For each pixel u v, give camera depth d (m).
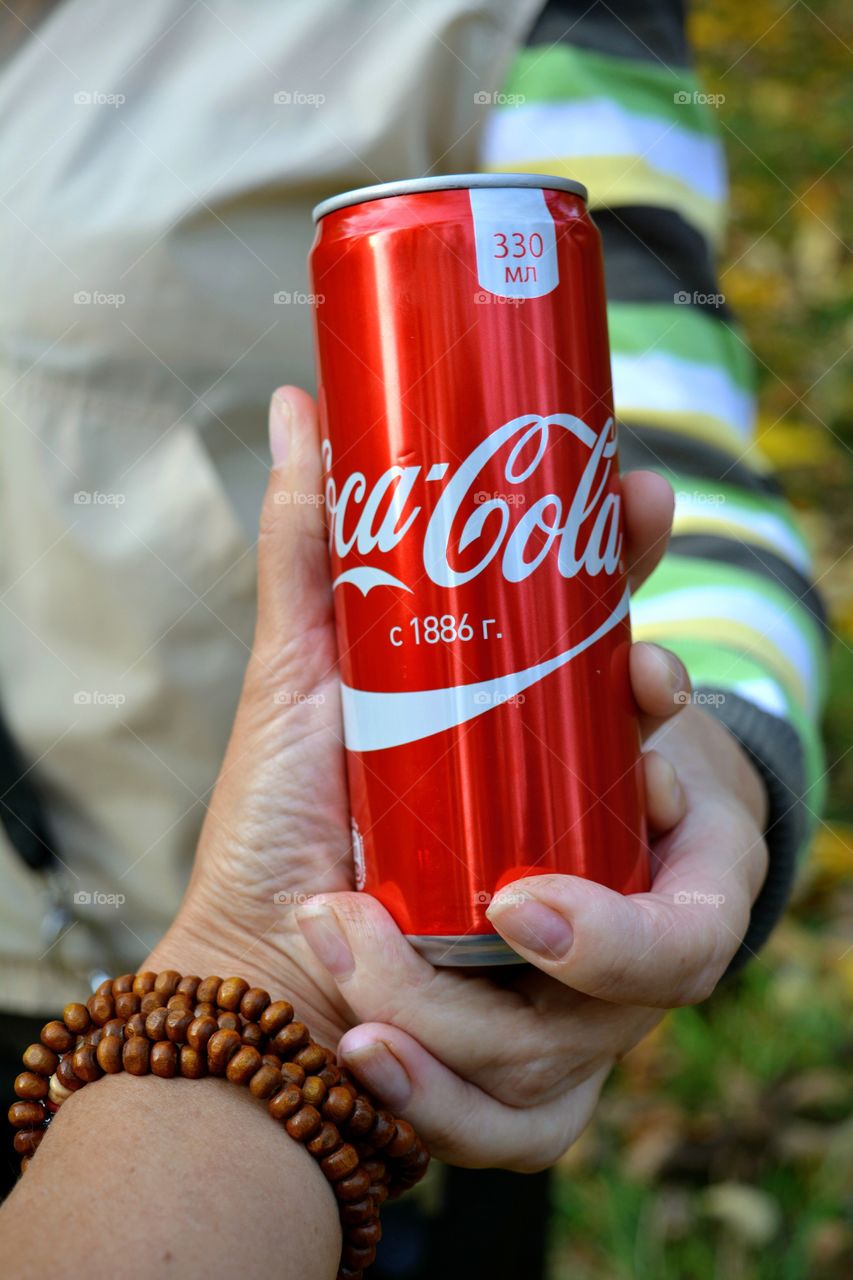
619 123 0.48
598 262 0.39
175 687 0.48
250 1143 0.35
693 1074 0.80
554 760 0.38
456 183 0.38
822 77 1.41
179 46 0.48
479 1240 0.57
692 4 1.46
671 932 0.37
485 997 0.39
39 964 0.49
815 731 0.46
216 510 0.47
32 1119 0.37
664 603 0.45
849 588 1.04
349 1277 0.37
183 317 0.46
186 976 0.38
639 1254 0.72
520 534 0.37
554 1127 0.41
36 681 0.48
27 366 0.47
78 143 0.47
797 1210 0.73
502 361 0.37
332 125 0.47
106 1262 0.32
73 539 0.47
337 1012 0.41
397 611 0.38
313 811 0.40
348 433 0.38
